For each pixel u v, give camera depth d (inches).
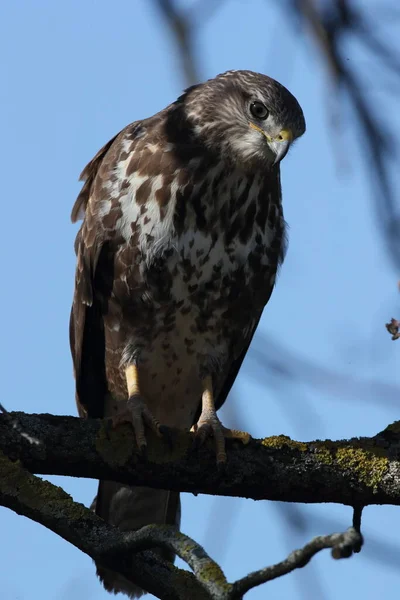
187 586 280.8
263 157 411.8
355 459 321.4
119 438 316.8
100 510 435.5
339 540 210.1
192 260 404.8
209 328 421.4
